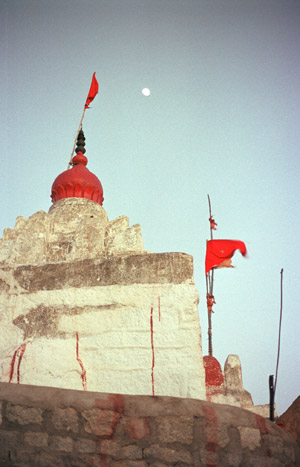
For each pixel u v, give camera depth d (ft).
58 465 16.42
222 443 17.19
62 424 16.96
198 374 21.25
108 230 28.66
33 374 21.58
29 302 24.59
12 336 23.91
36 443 16.65
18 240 27.61
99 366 22.22
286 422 20.39
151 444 16.90
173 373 21.47
